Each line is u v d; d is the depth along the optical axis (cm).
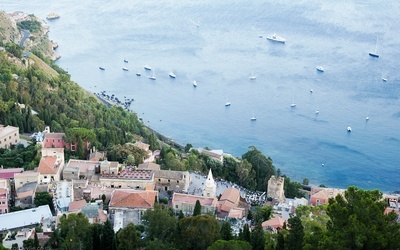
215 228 19150
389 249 12394
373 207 12962
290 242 16138
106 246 19312
